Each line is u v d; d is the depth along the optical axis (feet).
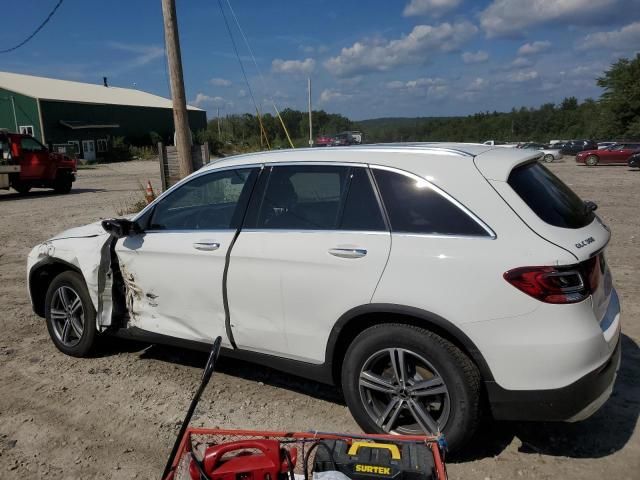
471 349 9.78
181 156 36.63
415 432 10.69
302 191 12.00
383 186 11.03
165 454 11.28
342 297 10.84
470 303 9.68
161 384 14.37
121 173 112.06
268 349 12.21
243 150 158.71
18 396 13.84
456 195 10.32
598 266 10.23
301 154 12.35
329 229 11.35
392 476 7.66
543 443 11.14
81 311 15.90
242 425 12.25
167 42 35.17
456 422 10.06
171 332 13.75
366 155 11.50
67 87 183.73
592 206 12.03
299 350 11.71
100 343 16.16
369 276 10.55
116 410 13.06
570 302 9.36
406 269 10.23
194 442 11.07
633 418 11.87
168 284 13.50
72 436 12.00
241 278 12.19
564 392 9.41
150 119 190.29
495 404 9.87
